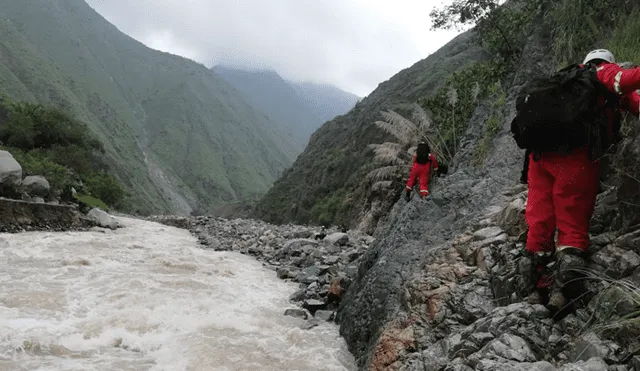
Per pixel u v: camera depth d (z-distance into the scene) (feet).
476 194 15.94
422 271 13.52
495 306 10.73
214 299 19.17
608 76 8.10
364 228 56.90
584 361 7.20
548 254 9.13
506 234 12.51
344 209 126.11
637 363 6.68
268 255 33.40
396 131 38.78
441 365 9.50
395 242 16.14
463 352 9.03
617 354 7.11
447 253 13.51
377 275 15.11
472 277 11.98
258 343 14.49
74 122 141.18
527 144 9.00
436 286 12.46
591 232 9.81
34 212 34.42
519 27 34.81
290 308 18.71
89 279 20.49
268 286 23.48
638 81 7.64
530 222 9.30
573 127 8.21
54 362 11.69
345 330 15.65
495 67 36.91
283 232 45.39
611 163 10.05
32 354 12.07
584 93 8.17
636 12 17.65
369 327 14.05
